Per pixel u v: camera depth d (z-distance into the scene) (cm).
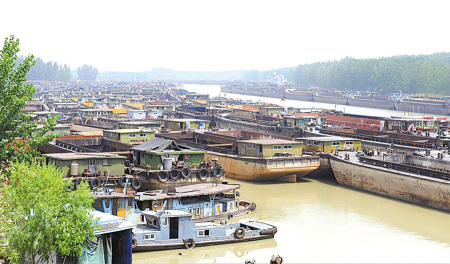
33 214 3759
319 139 9338
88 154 6925
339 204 7206
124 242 4138
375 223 6253
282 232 5853
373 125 13175
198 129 12769
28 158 4578
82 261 3972
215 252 5194
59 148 8900
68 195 3866
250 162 8469
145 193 6103
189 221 5166
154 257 4997
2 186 3866
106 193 5641
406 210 6888
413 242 5550
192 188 6512
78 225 3712
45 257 3766
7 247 3744
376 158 8712
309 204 7194
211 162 7562
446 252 5209
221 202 6381
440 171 7619
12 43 4703
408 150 9756
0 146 4491
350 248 5316
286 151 8756
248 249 5278
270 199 7469
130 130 10481
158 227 5094
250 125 14400
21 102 4550
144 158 7569
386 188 7638
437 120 12800
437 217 6544
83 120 15025
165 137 11206
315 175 9075
